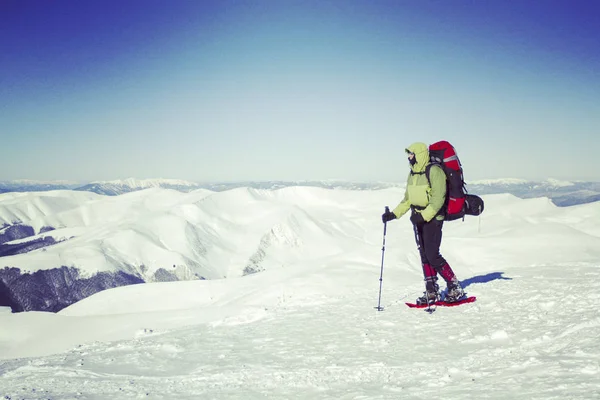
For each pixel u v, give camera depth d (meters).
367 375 5.13
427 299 8.40
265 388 5.07
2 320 41.12
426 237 8.16
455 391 4.06
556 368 4.08
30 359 8.57
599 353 4.24
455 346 5.82
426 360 5.38
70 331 35.94
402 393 4.32
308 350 6.55
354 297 11.47
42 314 42.34
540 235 107.88
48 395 5.36
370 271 83.31
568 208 175.88
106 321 35.09
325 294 13.47
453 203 7.79
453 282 8.31
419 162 7.96
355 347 6.37
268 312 10.46
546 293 8.10
